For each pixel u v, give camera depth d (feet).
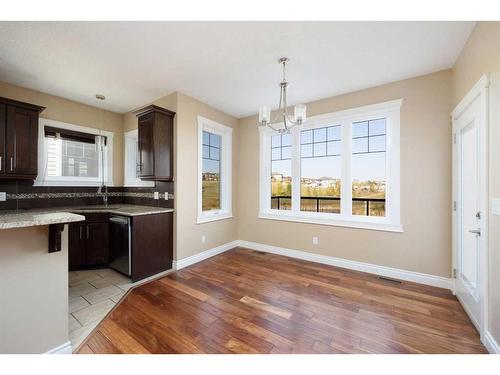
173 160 10.46
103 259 10.27
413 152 8.82
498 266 4.95
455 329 5.95
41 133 10.43
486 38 5.43
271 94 10.59
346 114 10.32
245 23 5.94
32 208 10.26
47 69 8.32
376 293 7.93
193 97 10.98
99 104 11.96
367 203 10.50
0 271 4.29
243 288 8.36
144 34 6.37
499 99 4.93
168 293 7.98
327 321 6.31
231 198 13.67
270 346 5.31
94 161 12.44
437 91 8.39
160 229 9.93
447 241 8.23
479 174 5.86
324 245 10.96
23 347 4.55
